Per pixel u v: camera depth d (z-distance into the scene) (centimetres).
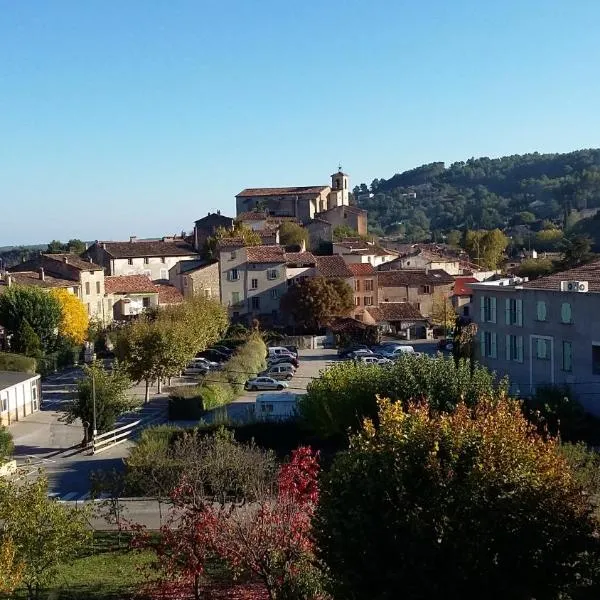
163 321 6025
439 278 9700
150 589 2064
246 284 9225
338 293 8662
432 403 3641
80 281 8625
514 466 1582
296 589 1756
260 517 1906
